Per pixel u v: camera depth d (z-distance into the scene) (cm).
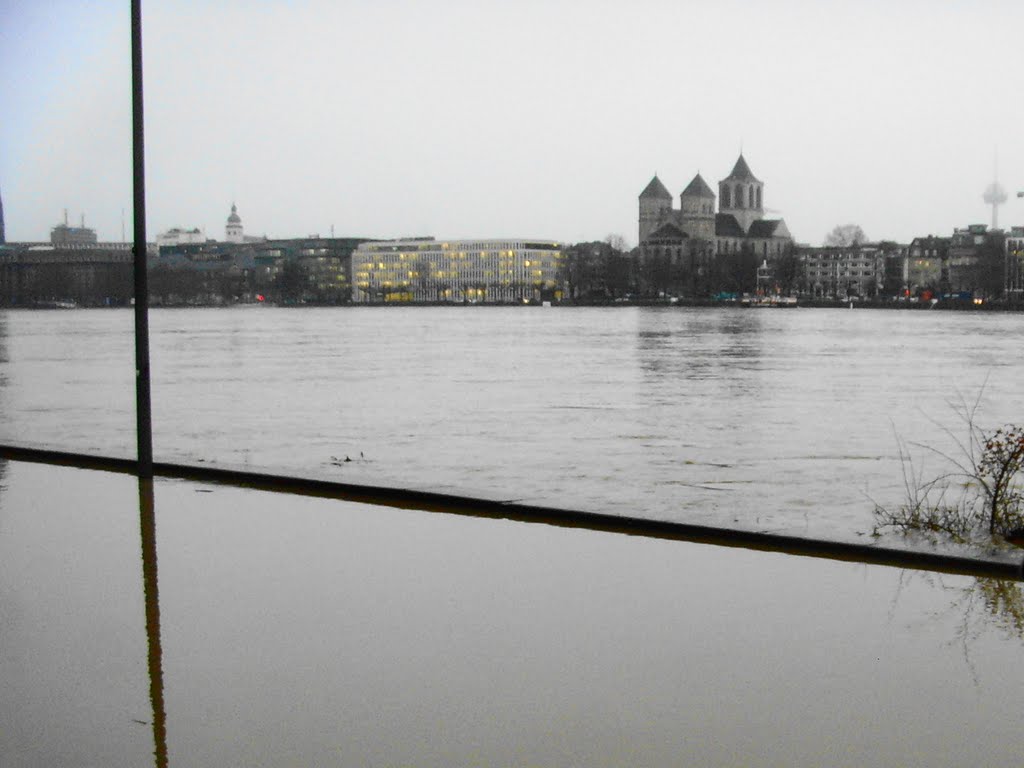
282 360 6750
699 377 5181
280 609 1095
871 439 2798
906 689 876
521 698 857
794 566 1277
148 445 1909
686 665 931
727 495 1956
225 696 865
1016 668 923
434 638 1003
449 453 2548
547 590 1165
